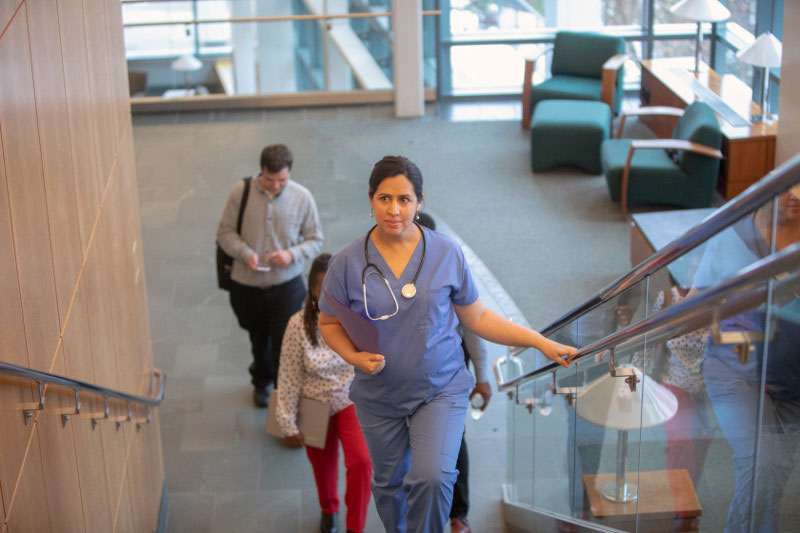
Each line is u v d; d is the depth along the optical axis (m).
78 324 3.76
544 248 9.05
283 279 6.35
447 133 12.07
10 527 2.67
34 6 3.37
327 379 5.10
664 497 3.23
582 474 4.18
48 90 3.50
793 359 2.21
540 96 11.58
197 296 8.34
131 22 12.64
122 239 4.96
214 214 9.85
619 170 9.51
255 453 6.41
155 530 5.39
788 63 8.77
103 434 4.15
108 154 4.70
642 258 8.13
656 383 3.15
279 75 12.99
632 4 12.91
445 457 3.16
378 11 12.66
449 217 9.75
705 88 10.83
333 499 5.46
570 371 4.17
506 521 5.73
